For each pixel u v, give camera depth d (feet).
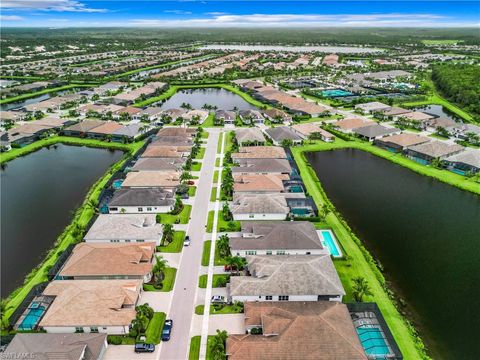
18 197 389.60
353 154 501.97
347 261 278.67
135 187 385.70
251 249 280.31
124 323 214.07
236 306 234.17
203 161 463.83
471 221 337.52
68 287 237.66
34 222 340.80
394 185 408.67
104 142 545.03
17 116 649.61
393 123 612.29
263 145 515.09
